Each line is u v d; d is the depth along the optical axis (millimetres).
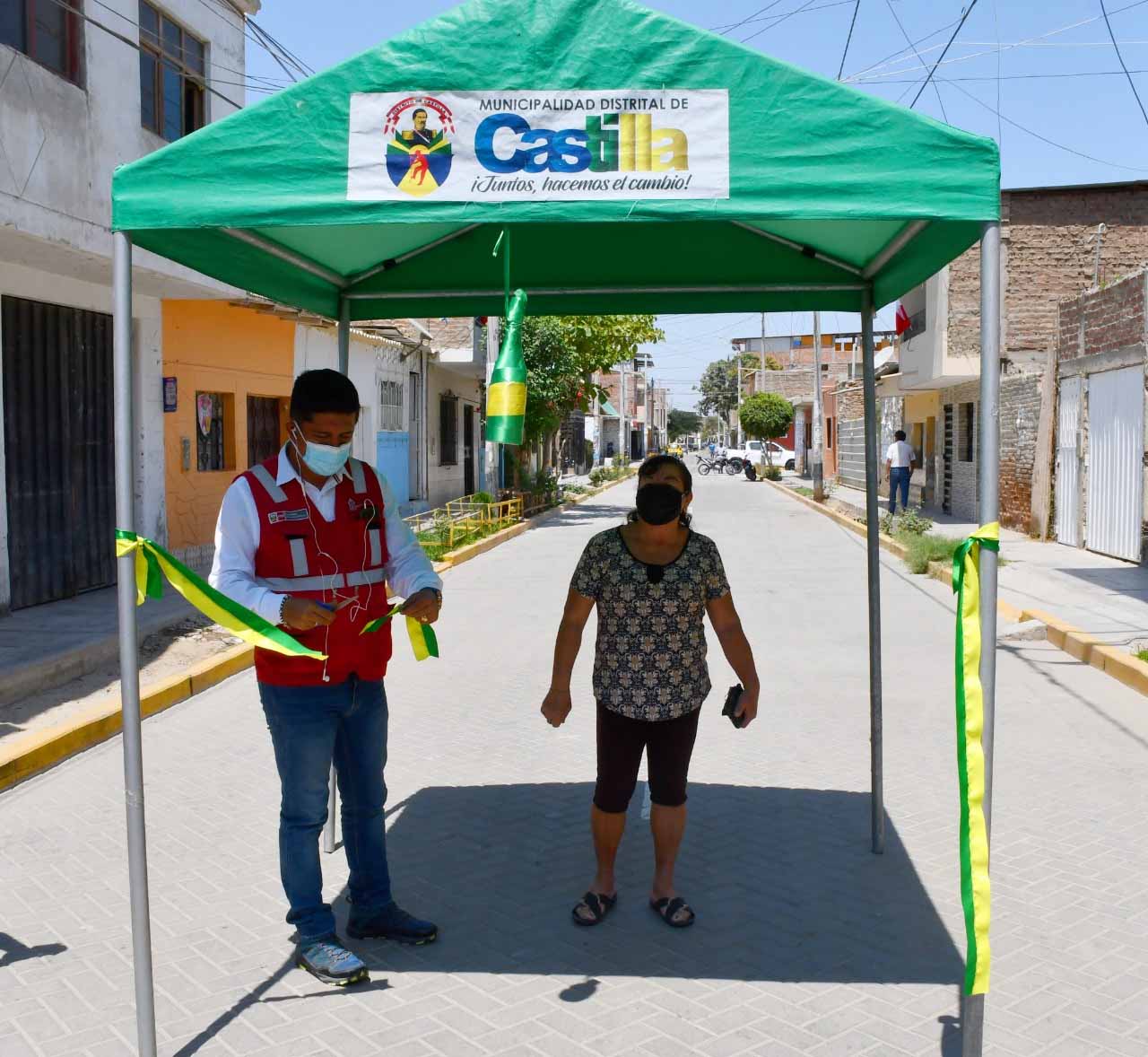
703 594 4094
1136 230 19016
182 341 13758
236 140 3232
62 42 9250
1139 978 3852
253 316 15766
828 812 5500
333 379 3529
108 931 4219
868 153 3139
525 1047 3416
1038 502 17375
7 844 5105
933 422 25719
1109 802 5676
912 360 21891
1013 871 4781
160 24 11234
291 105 3230
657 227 4809
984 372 3125
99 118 9656
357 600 3754
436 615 3826
